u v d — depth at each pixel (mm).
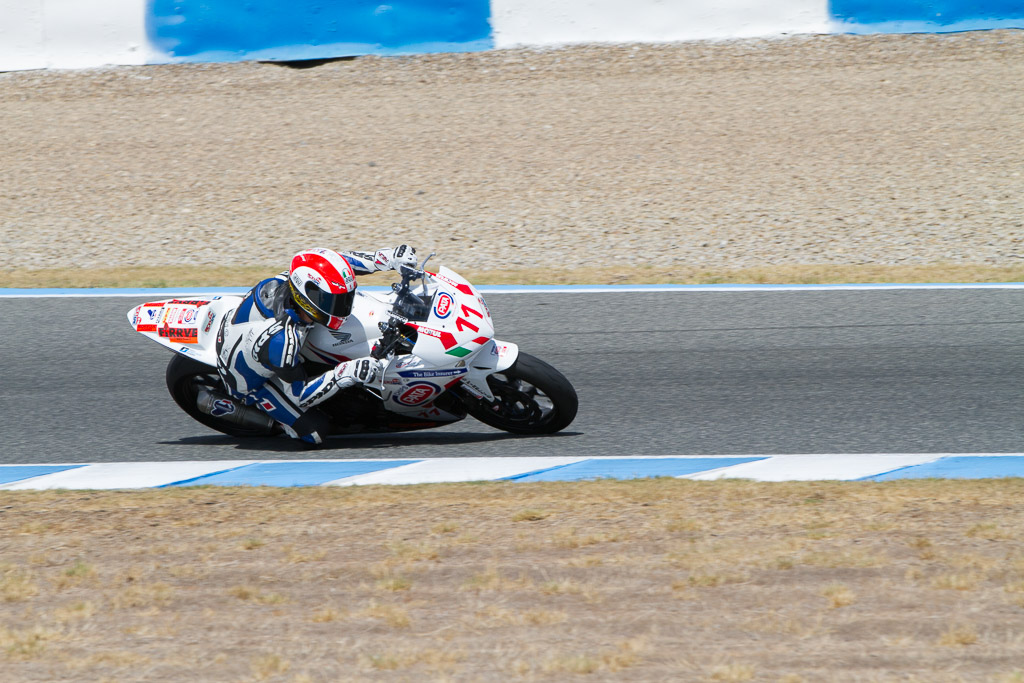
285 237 44844
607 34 66438
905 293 36312
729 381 28906
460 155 54156
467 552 17500
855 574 16188
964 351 30703
